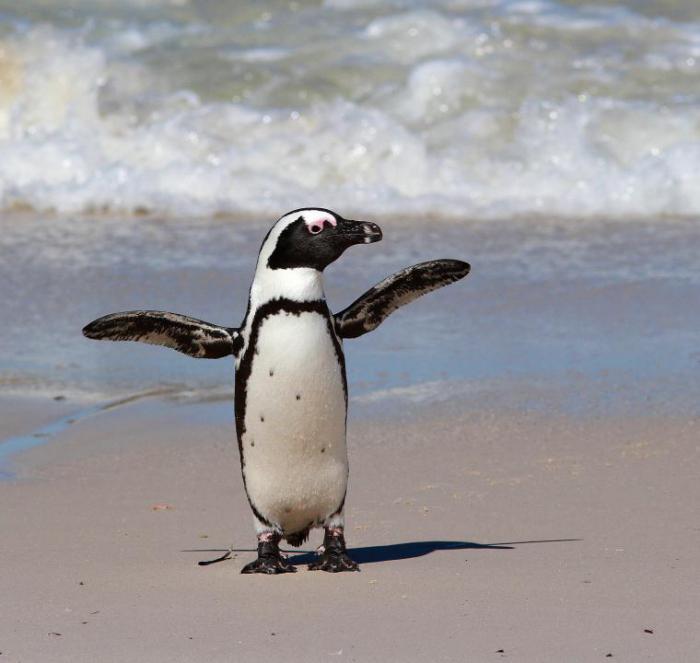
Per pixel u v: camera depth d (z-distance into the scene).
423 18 51.88
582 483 17.75
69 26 51.56
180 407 23.09
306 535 14.52
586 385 23.64
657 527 15.45
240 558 14.57
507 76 48.44
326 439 13.51
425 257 34.78
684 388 23.30
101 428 21.73
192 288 31.67
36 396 23.67
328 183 43.78
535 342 26.88
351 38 51.41
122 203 41.94
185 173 43.09
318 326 13.14
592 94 47.41
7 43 49.19
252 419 13.45
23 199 42.19
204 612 12.30
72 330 28.39
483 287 31.48
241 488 18.23
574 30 51.94
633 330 27.67
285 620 11.98
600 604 12.35
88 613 12.33
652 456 19.14
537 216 40.62
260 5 54.19
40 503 17.38
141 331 13.51
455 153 44.56
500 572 13.59
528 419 21.59
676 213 41.06
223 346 13.55
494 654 10.98
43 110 47.75
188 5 54.19
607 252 35.22
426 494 17.47
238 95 47.78
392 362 25.67
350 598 12.71
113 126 46.62
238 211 41.66
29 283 32.19
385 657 10.92
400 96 47.59
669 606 12.27
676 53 50.34
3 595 13.00
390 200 41.75
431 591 12.89
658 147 44.78
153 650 11.18
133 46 50.72
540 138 45.16
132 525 16.23
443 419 21.75
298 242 12.95
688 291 30.81
